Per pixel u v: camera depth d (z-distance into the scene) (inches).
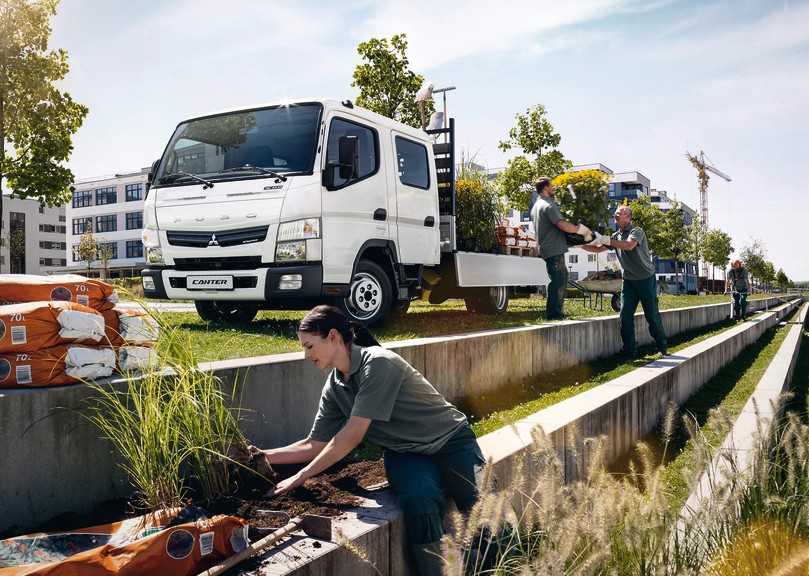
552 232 382.6
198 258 302.4
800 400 383.6
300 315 379.9
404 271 336.2
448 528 127.8
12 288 123.2
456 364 244.5
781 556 112.0
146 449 113.3
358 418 120.9
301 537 103.8
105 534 97.1
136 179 2847.0
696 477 125.3
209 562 92.3
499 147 1208.2
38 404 108.7
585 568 95.5
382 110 833.5
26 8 735.1
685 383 345.1
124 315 132.2
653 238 2410.2
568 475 186.7
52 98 768.9
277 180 288.7
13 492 105.0
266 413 153.6
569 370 343.9
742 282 874.8
